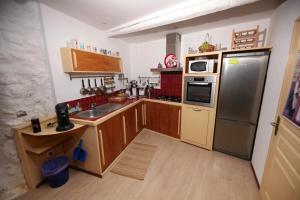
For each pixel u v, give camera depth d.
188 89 2.51
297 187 0.93
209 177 1.87
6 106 1.46
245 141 2.15
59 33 1.91
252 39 2.14
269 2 1.65
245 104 2.04
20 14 1.50
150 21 2.11
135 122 2.85
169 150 2.51
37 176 1.74
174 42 2.80
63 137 1.90
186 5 1.76
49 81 1.84
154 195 1.61
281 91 1.30
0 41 1.38
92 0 1.63
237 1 1.54
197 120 2.51
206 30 2.67
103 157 1.89
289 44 1.33
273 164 1.31
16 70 1.51
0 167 1.50
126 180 1.84
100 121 1.78
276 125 1.32
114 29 2.56
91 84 2.51
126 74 3.56
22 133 1.55
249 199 1.54
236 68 2.01
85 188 1.72
